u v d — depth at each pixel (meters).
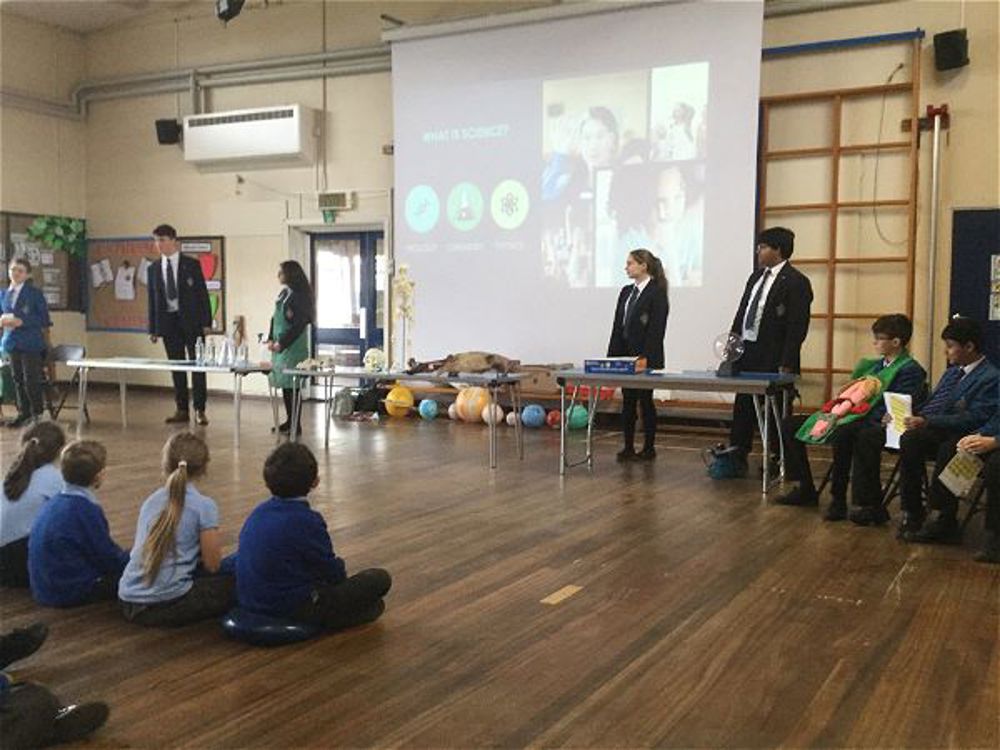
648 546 3.81
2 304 7.55
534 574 3.41
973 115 6.55
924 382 4.24
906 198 6.75
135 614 2.81
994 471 3.56
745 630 2.82
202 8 9.90
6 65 9.99
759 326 5.25
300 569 2.71
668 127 7.39
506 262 8.17
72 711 2.06
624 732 2.12
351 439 6.93
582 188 7.80
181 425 7.53
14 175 10.14
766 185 7.26
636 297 5.80
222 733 2.11
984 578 3.37
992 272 6.55
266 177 9.71
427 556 3.65
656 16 7.39
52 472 3.25
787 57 7.11
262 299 9.87
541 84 7.92
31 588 3.14
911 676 2.46
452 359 6.09
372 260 9.44
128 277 10.62
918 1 6.66
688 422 7.48
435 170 8.45
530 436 7.17
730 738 2.09
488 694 2.33
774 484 5.12
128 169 10.56
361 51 8.99
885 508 4.25
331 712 2.22
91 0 9.77
